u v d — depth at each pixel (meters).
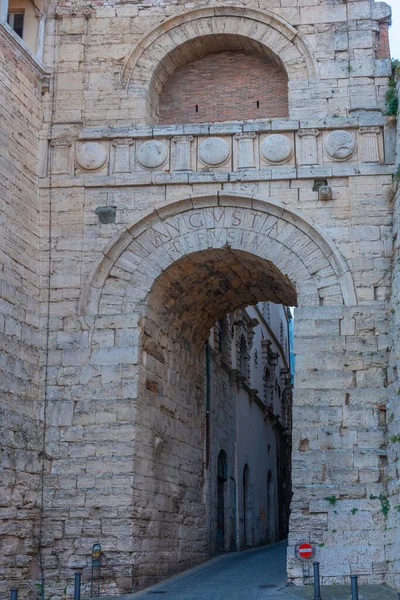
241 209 24.55
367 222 23.94
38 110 25.78
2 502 21.17
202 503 29.56
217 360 34.88
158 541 24.19
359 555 21.20
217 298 27.97
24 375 23.02
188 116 27.12
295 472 22.09
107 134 25.45
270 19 26.23
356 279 23.53
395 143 24.53
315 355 23.03
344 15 26.02
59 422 23.23
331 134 24.84
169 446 26.03
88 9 26.77
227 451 36.31
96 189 25.06
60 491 22.66
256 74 27.17
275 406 53.69
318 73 25.55
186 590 22.05
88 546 22.12
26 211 24.27
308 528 21.56
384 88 25.25
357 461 22.03
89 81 26.20
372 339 23.02
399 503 20.36
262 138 25.08
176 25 26.66
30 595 21.56
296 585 21.12
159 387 25.34
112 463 22.72
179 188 24.84
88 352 23.78
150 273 24.38
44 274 24.53
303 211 24.19
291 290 25.72
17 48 24.58
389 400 22.19
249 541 40.81
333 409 22.53
